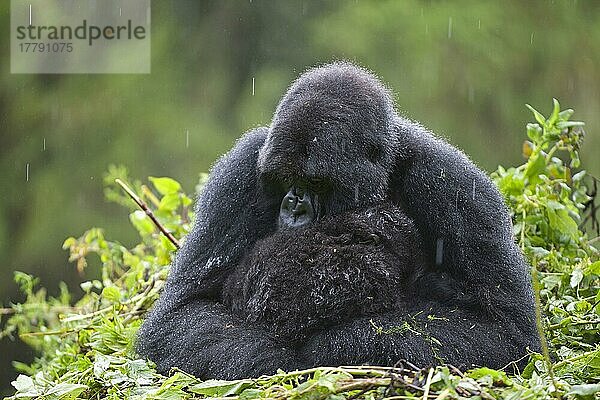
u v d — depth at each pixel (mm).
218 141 27938
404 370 7414
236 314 9609
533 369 8469
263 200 10148
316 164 9281
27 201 28719
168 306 10031
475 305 9461
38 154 29047
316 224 9258
